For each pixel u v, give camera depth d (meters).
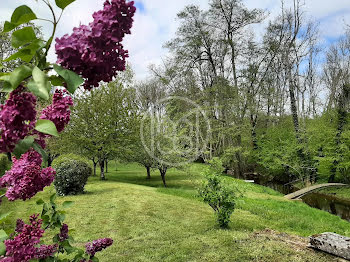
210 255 4.64
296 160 20.11
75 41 0.92
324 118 20.81
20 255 1.27
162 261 4.47
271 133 23.94
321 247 4.70
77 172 10.53
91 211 7.95
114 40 0.93
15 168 1.23
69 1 0.88
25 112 0.94
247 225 6.82
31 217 1.50
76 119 15.48
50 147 15.29
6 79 0.89
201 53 23.20
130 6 0.98
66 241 1.99
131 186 13.43
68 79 0.88
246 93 21.42
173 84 24.66
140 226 6.63
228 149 20.38
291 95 22.09
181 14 21.92
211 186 6.76
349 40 21.30
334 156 18.11
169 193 11.82
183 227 6.57
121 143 16.55
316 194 17.22
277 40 23.02
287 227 7.48
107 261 4.50
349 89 19.59
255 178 24.28
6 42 10.33
